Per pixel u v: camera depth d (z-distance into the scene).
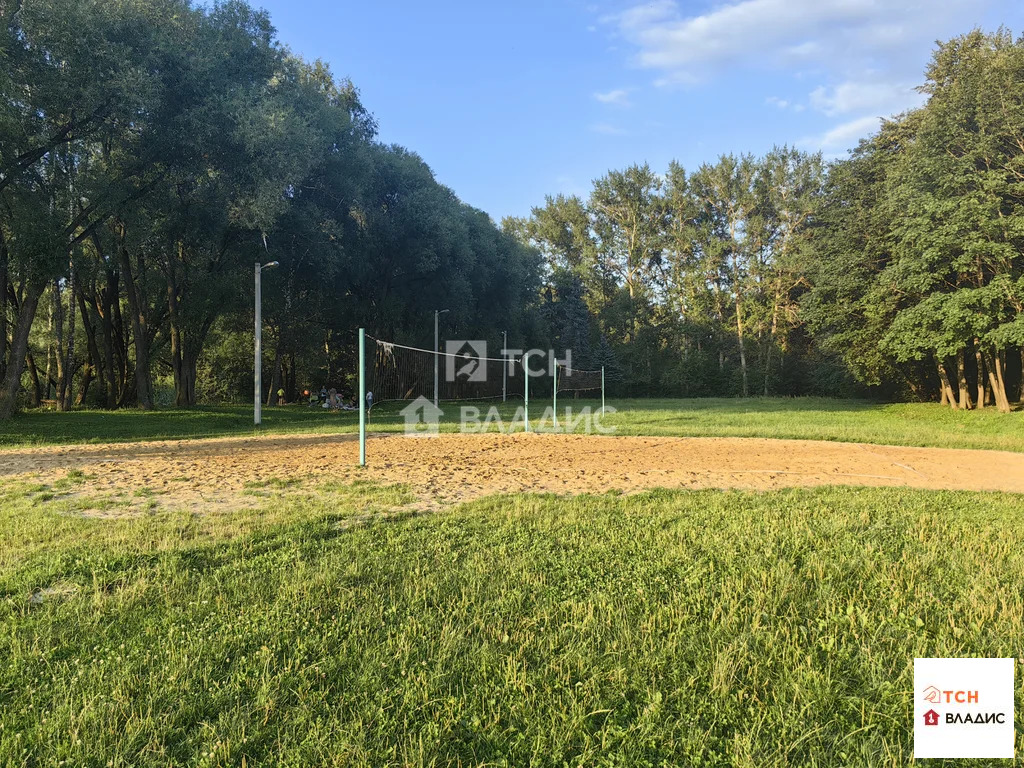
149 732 2.51
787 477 9.38
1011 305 18.92
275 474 9.24
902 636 3.41
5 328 21.42
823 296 27.59
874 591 4.07
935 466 10.98
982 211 18.11
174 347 26.45
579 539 5.33
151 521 5.92
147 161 19.27
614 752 2.42
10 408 18.28
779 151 47.91
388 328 35.06
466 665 3.06
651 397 50.31
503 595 3.95
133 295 23.28
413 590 4.02
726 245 48.91
